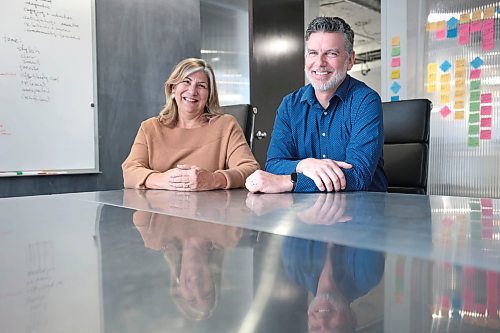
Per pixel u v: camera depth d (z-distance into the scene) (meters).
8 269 0.32
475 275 0.29
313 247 0.39
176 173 1.28
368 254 0.36
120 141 2.73
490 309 0.22
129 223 0.56
